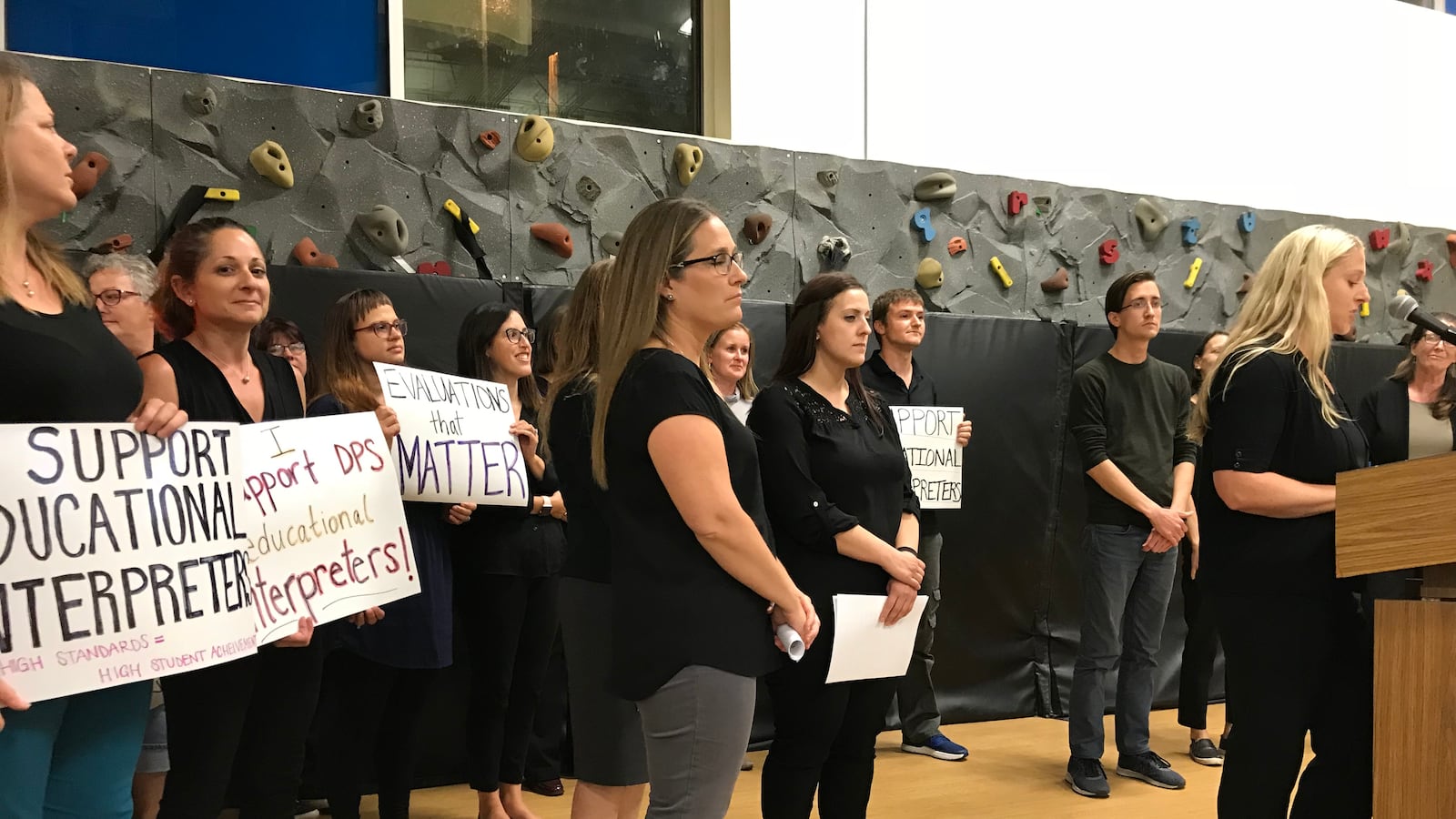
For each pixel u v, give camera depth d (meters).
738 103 4.71
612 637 1.78
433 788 3.72
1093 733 3.63
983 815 3.35
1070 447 4.98
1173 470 3.97
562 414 2.24
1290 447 2.21
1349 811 2.24
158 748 2.73
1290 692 2.15
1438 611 1.83
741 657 1.64
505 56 4.55
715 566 1.66
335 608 2.24
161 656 1.65
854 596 2.15
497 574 3.04
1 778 1.47
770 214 4.57
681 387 1.66
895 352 4.01
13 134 1.52
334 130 3.85
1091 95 5.45
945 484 4.00
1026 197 5.11
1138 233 5.38
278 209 3.74
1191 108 5.70
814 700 2.16
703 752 1.63
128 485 1.64
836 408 2.33
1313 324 2.23
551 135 4.15
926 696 4.13
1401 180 6.30
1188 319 5.45
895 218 4.84
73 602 1.55
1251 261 5.63
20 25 3.68
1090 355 5.06
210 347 2.14
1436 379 2.72
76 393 1.58
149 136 3.55
